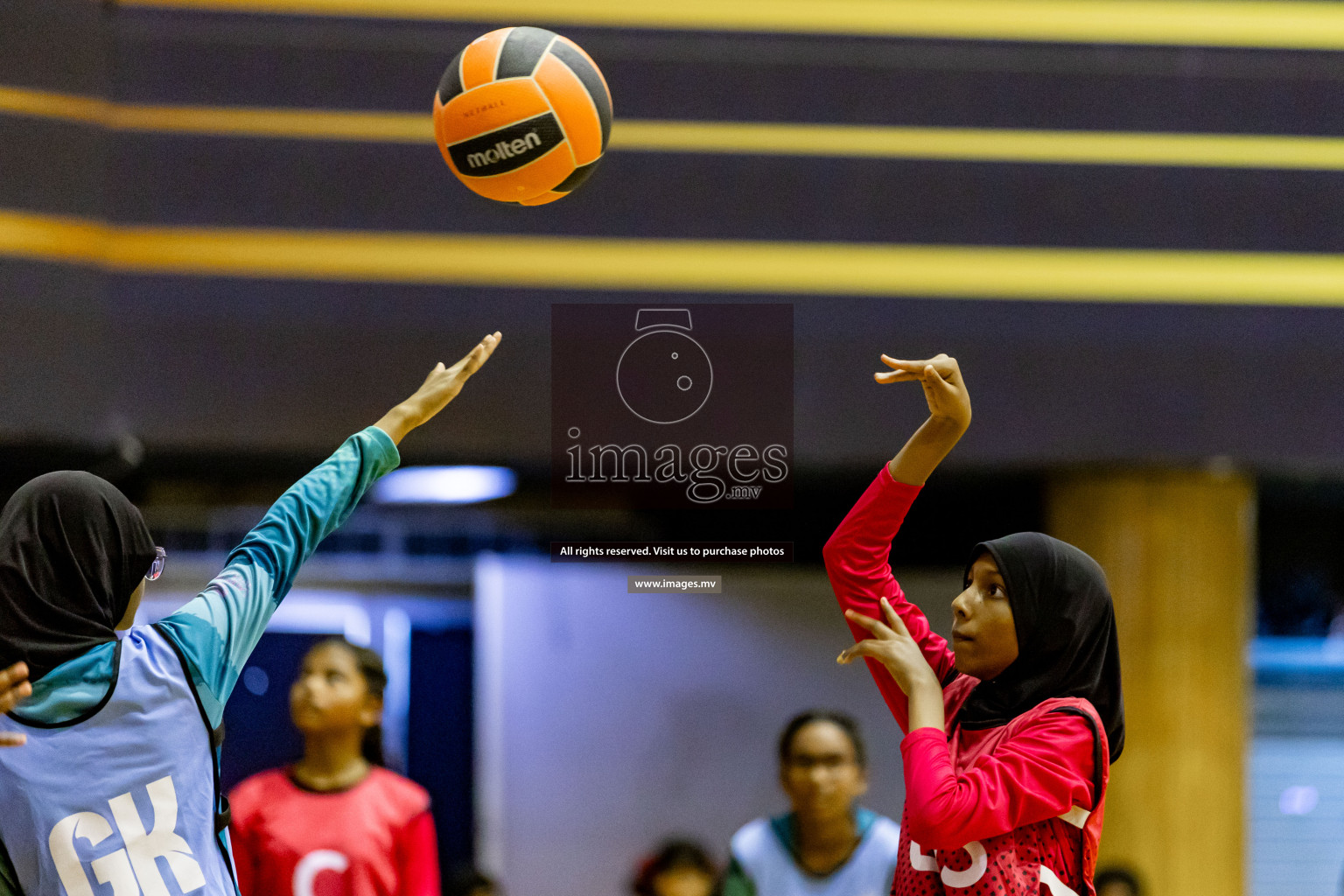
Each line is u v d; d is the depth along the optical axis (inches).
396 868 507.5
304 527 245.8
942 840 229.8
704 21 663.1
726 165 660.7
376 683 525.0
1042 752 237.3
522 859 645.3
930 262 661.9
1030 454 655.8
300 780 513.3
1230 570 654.5
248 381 640.4
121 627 237.0
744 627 663.8
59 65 634.2
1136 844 639.1
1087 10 674.2
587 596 660.7
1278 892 706.2
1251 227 668.7
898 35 668.7
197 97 649.0
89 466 652.1
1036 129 670.5
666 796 650.8
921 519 714.2
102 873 215.0
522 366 650.8
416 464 647.1
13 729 215.9
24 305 621.3
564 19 662.5
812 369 658.2
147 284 639.8
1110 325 662.5
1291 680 722.8
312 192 650.2
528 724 651.5
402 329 647.1
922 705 246.5
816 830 542.6
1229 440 658.2
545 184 374.6
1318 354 663.8
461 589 664.4
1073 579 252.5
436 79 657.6
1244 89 674.2
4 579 218.1
